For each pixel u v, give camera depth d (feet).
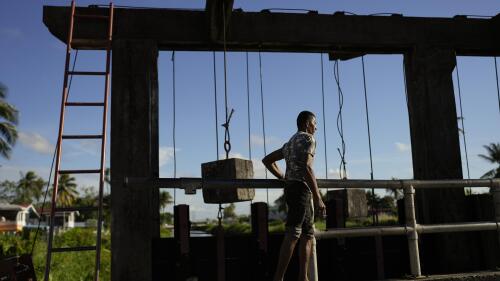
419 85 20.43
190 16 18.80
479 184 17.04
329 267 18.21
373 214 18.84
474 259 19.47
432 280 15.98
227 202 15.01
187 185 13.76
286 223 13.48
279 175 14.71
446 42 20.76
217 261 15.89
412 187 16.11
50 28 17.80
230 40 18.89
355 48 20.53
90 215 224.53
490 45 21.18
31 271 15.81
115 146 17.31
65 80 16.44
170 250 17.08
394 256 19.16
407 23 20.56
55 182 15.28
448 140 20.10
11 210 201.16
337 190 17.38
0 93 112.57
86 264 67.10
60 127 15.83
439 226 16.37
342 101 19.15
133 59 18.02
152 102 18.07
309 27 19.61
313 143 13.52
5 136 115.24
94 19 18.03
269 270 17.31
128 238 16.71
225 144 15.11
